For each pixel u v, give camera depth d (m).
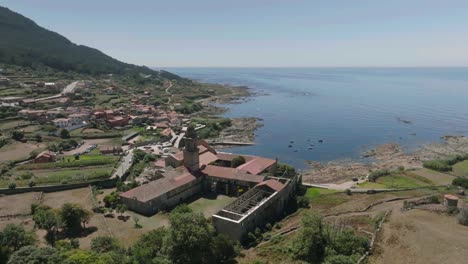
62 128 190.75
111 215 94.12
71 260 56.72
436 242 74.88
